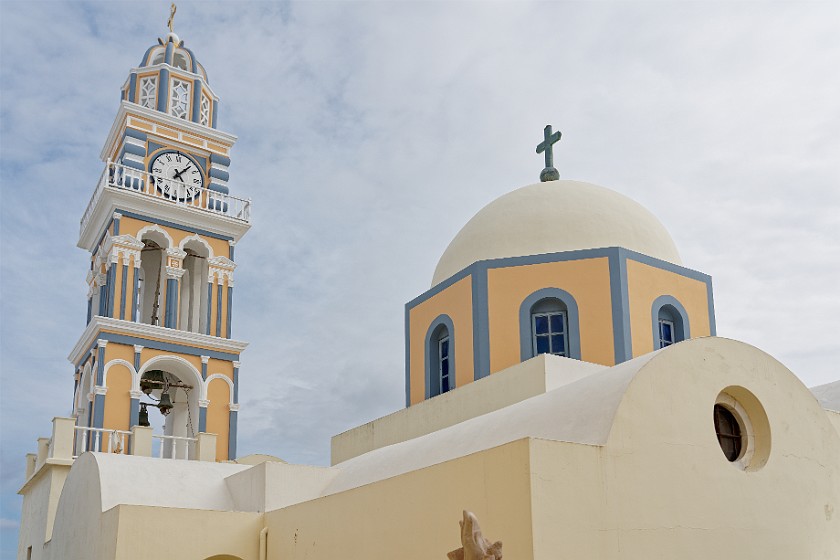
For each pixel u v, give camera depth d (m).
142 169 26.69
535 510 9.60
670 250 19.56
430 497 11.23
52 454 21.16
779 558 11.35
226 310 26.84
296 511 14.55
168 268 26.11
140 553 14.49
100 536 15.45
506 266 18.27
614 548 10.05
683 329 18.30
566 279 17.88
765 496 11.52
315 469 16.75
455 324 18.77
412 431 18.50
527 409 12.99
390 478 12.15
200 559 14.92
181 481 17.22
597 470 10.24
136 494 16.36
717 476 11.20
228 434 25.42
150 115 27.20
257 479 16.41
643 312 17.73
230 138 28.39
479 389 16.94
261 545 15.27
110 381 23.94
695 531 10.75
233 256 27.53
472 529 5.79
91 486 16.75
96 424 23.34
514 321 17.88
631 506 10.34
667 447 10.93
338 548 13.12
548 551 9.53
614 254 17.77
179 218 26.67
